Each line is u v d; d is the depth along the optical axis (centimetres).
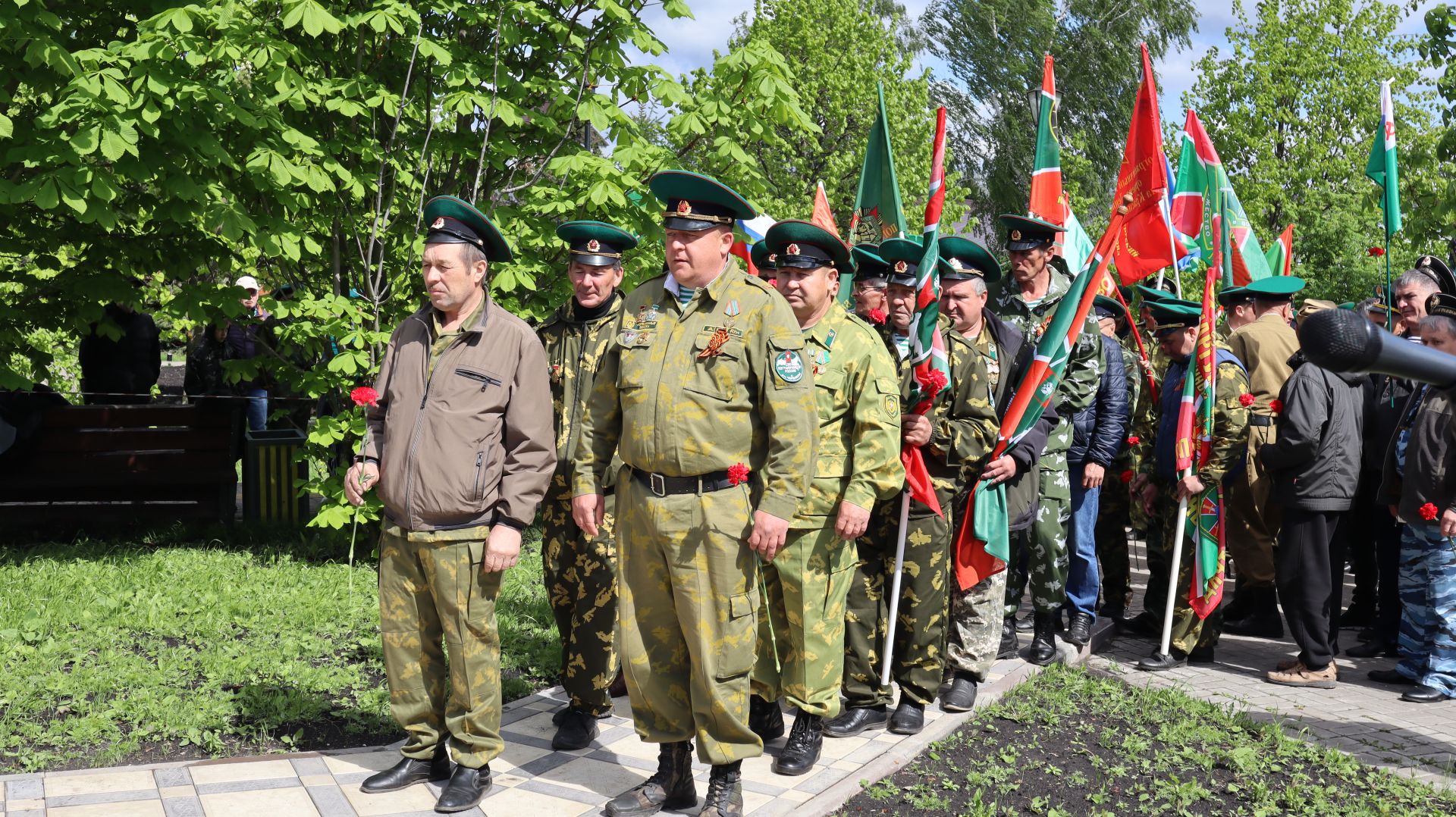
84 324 884
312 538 896
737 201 365
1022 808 408
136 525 931
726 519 366
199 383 1087
